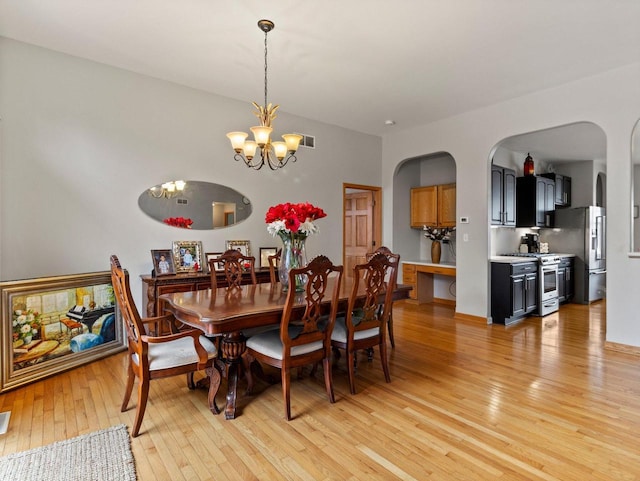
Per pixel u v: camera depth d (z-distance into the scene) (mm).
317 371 3180
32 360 2926
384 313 2920
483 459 1940
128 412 2434
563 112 4004
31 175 3248
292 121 5043
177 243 4066
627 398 2629
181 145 4129
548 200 6387
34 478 1778
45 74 3309
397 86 4074
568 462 1916
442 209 6000
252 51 3326
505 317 4719
